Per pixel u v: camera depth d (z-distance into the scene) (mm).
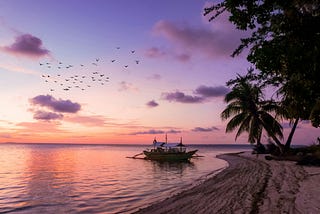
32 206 17562
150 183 26312
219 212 11656
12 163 53438
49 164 50875
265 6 7422
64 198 19812
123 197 19641
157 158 57500
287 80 8547
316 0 7062
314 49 6820
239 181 20250
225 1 7797
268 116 38906
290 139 36625
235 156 62312
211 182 21953
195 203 14227
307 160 26297
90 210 16031
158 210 13789
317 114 8500
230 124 41594
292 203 11516
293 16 7148
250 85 12914
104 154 94938
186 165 47375
